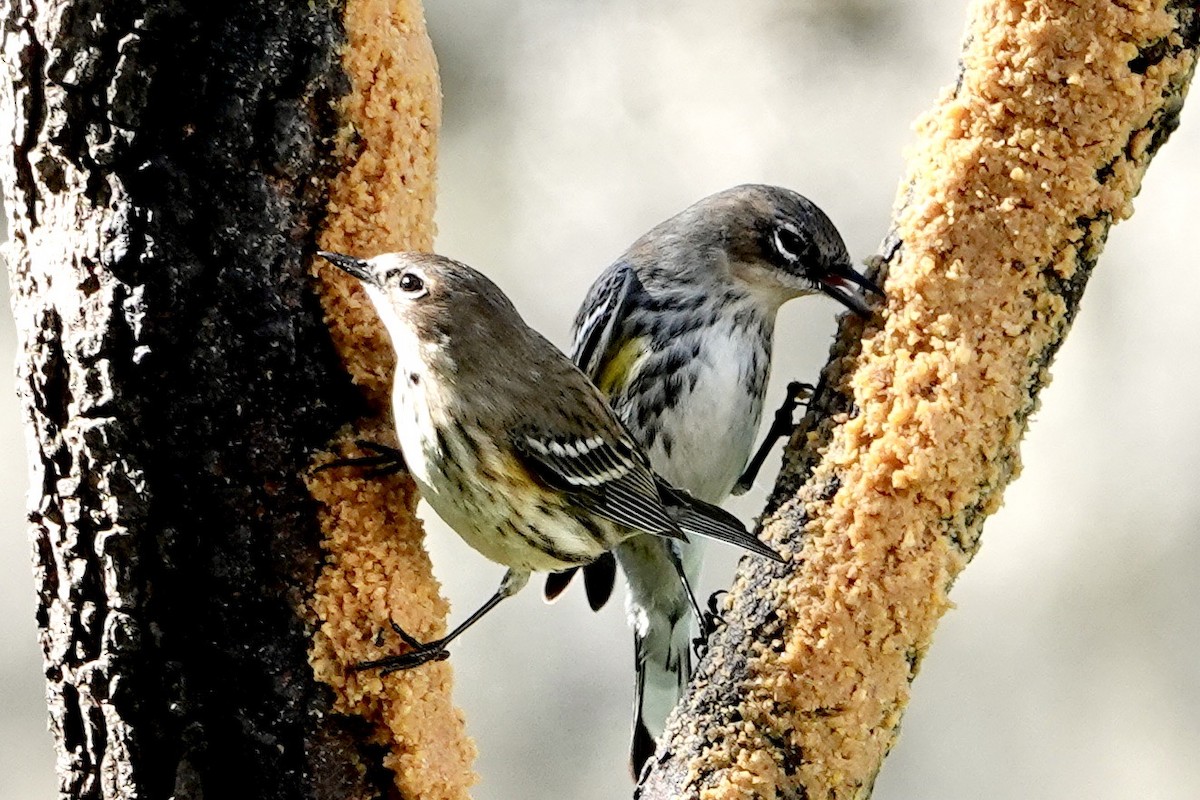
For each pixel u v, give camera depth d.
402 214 7.89
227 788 7.50
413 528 8.08
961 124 8.04
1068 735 19.39
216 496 7.35
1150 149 8.06
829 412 8.38
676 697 11.72
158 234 7.14
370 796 7.72
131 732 7.41
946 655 19.81
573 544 9.59
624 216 20.66
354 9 7.48
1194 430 19.83
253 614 7.45
